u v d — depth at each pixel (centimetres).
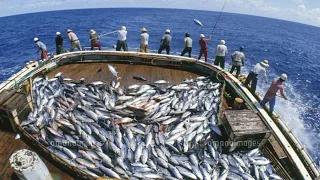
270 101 931
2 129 797
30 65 1212
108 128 833
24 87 961
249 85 1190
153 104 983
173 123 893
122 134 819
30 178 478
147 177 664
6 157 691
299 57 4378
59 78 1134
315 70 3481
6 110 728
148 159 724
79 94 1034
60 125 834
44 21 8531
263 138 745
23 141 756
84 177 620
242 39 5800
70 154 714
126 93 1071
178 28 6738
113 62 1429
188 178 686
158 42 4419
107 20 8462
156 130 836
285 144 755
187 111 946
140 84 1188
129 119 872
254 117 775
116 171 673
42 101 945
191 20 9831
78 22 7775
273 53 4484
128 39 4434
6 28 6650
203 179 677
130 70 1341
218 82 1229
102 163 693
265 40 6144
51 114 876
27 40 4522
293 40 7144
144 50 1545
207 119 894
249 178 683
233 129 716
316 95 2414
